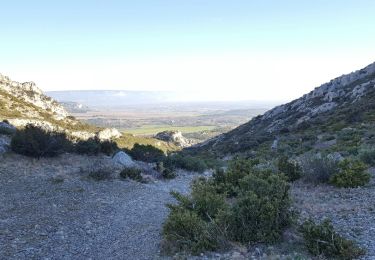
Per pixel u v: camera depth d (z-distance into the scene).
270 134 69.00
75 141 29.75
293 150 38.41
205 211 10.70
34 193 15.01
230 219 9.20
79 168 21.50
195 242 8.98
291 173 16.94
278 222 9.54
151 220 12.34
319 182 16.08
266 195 10.67
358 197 12.95
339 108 73.00
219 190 14.68
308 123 64.75
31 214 12.19
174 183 21.88
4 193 14.61
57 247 9.51
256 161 20.66
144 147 33.28
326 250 7.93
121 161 25.81
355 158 21.02
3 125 33.50
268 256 8.02
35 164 20.83
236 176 16.17
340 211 11.29
